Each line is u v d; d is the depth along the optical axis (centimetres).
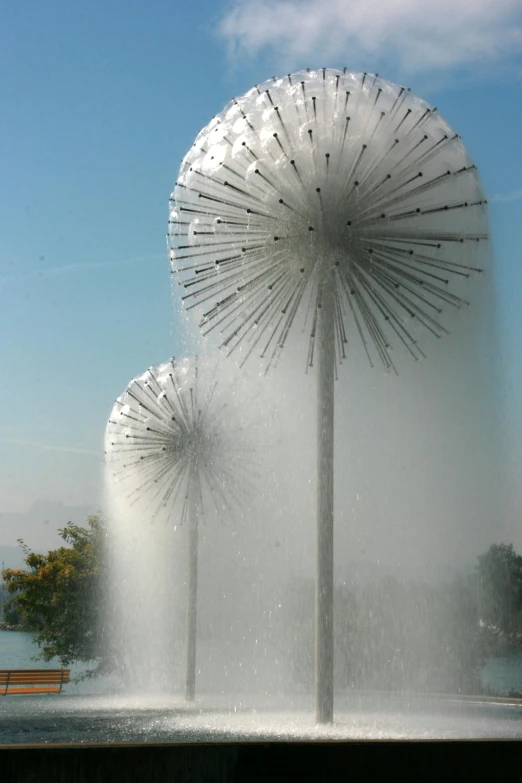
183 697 1681
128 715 1253
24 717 1217
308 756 696
